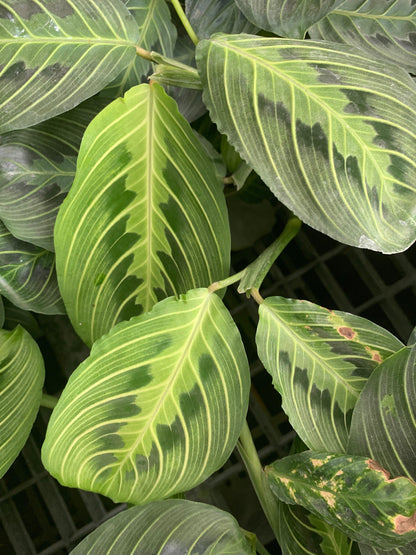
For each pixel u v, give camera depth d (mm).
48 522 467
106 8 314
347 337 328
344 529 302
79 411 300
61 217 297
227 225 325
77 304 328
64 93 304
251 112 296
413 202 287
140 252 328
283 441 438
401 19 369
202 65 304
